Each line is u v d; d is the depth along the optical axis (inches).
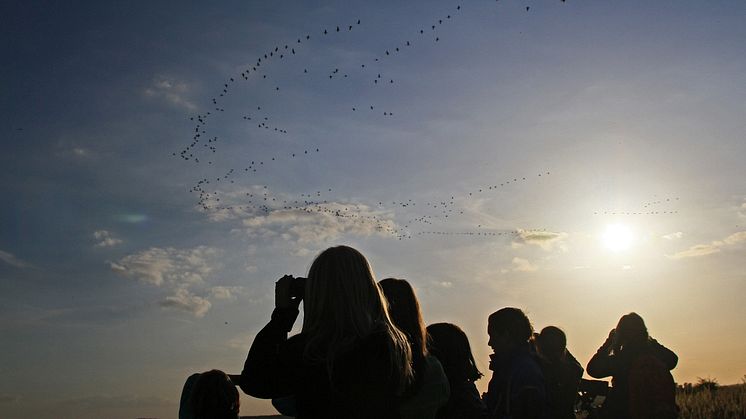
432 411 243.1
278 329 224.2
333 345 215.2
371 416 211.8
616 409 447.8
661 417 409.7
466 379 350.6
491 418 369.4
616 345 464.1
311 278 223.6
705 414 780.0
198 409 363.3
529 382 346.9
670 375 422.0
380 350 215.6
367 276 226.1
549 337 439.2
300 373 216.4
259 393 219.9
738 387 881.5
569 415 435.8
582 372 454.3
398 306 265.3
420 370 241.0
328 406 213.0
